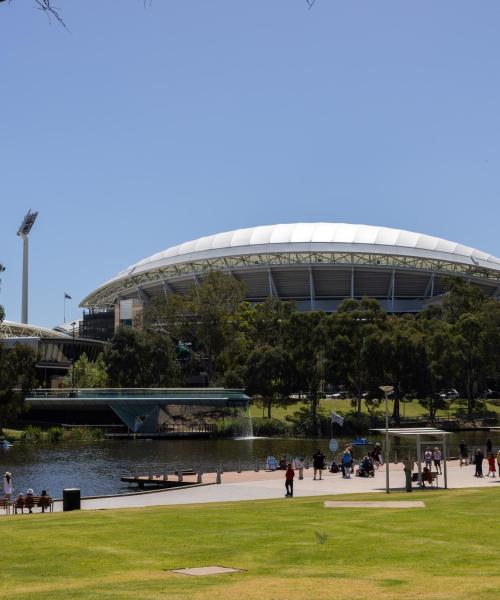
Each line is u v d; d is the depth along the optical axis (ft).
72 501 106.32
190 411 337.93
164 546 68.13
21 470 195.31
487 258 600.80
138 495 126.21
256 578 53.31
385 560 60.13
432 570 55.67
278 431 344.49
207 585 50.85
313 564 59.06
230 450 257.96
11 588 51.37
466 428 358.64
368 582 51.03
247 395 366.02
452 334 379.96
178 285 593.01
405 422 363.35
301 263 559.79
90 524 83.05
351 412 375.04
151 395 337.72
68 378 389.60
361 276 569.23
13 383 305.32
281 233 599.57
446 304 448.65
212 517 88.28
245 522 83.35
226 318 416.26
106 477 179.22
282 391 363.35
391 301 569.23
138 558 62.69
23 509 115.03
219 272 448.24
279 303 435.94
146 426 331.16
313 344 358.02
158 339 387.14
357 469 164.04
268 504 104.88
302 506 100.32
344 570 56.08
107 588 50.37
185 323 420.36
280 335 393.70
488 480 141.90
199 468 198.39
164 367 382.83
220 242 608.19
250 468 196.24
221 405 331.57
